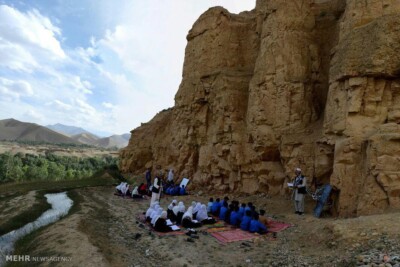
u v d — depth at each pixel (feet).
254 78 70.28
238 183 73.26
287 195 60.64
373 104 44.70
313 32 67.10
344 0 65.57
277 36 66.33
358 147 43.70
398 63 43.21
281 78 64.34
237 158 71.97
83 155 395.55
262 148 66.18
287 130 62.39
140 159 125.49
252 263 31.42
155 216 45.75
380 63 43.73
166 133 114.11
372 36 45.09
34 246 36.94
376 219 32.50
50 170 192.13
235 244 37.42
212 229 44.16
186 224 45.24
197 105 88.84
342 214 42.96
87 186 98.63
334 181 45.68
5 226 48.60
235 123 75.66
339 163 45.34
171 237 40.68
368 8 47.52
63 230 40.06
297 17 66.03
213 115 84.17
